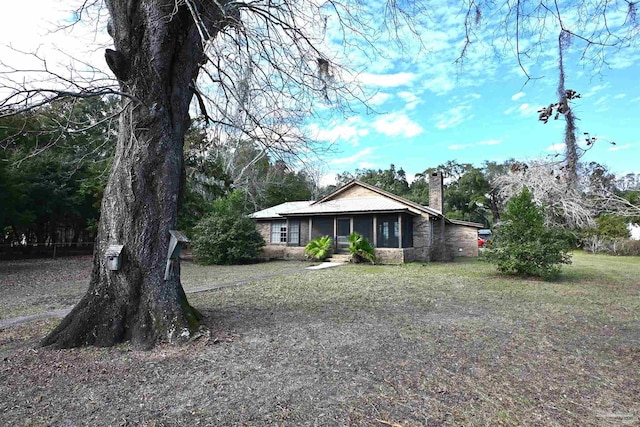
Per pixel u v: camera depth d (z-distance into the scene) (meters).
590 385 3.56
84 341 4.57
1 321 6.03
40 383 3.50
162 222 4.99
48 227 23.64
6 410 2.97
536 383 3.60
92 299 4.79
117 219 4.87
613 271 14.06
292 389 3.41
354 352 4.49
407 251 18.27
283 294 8.76
